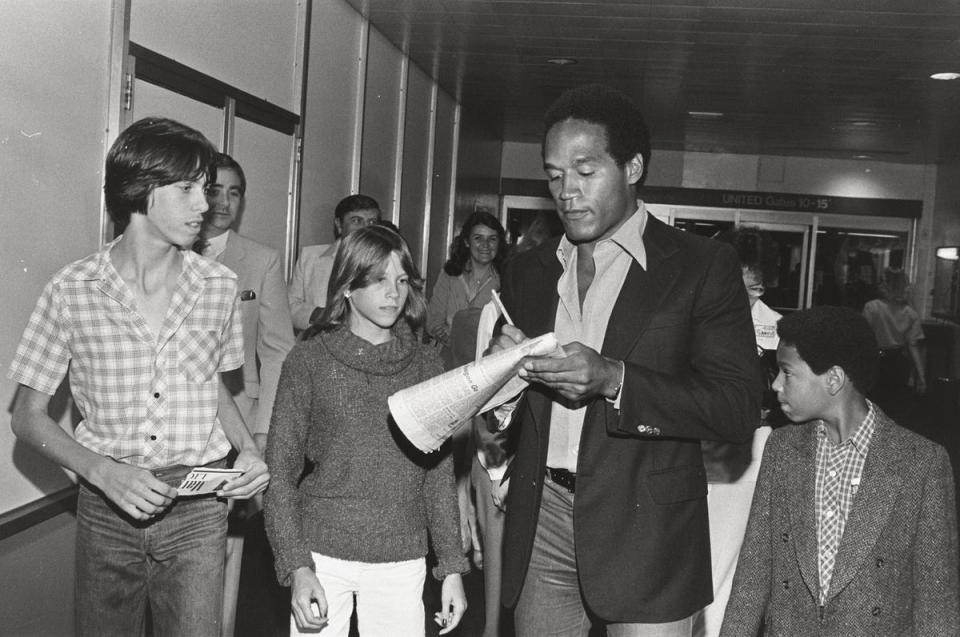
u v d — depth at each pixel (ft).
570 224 7.43
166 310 8.43
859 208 52.03
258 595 15.42
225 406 9.19
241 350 9.17
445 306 22.95
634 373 6.97
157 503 7.86
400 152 31.35
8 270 11.28
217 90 16.96
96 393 8.25
